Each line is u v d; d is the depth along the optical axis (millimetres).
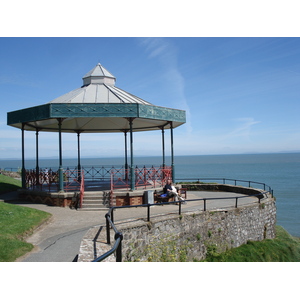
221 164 177750
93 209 13234
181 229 10906
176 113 15922
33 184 16172
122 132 22344
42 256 7480
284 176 82125
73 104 13375
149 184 17000
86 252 6598
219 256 11758
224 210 12664
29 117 14492
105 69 17141
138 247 9188
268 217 14992
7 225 9523
